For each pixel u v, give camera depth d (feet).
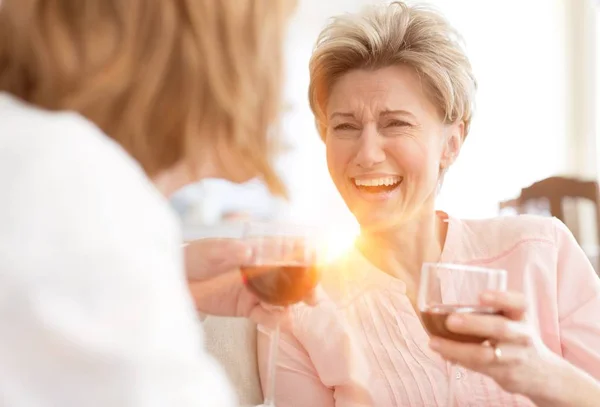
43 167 1.80
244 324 4.77
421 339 4.65
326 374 4.62
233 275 3.89
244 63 2.17
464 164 18.58
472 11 18.79
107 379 1.71
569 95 18.12
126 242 1.82
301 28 18.33
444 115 4.73
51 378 1.70
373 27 4.64
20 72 2.18
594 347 4.68
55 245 1.74
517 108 18.52
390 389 4.58
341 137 4.82
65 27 2.09
